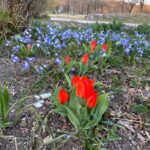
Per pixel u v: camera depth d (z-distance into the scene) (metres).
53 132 0.54
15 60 0.79
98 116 0.53
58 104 0.55
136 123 0.59
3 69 0.79
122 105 0.63
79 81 0.50
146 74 0.83
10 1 1.20
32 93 0.66
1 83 0.70
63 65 0.72
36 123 0.56
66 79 0.65
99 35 1.16
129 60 0.90
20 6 1.22
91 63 0.79
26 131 0.54
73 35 1.08
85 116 0.52
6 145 0.51
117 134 0.55
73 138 0.53
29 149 0.51
